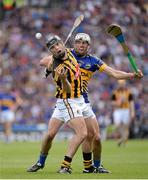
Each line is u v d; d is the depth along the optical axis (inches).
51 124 1154.7
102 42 3796.8
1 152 1988.2
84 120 1135.0
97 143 1173.1
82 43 1161.4
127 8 4104.3
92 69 1174.3
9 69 3595.0
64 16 3988.7
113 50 3750.0
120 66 3668.8
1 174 1130.0
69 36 1193.4
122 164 1457.9
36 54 3700.8
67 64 1128.2
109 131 3171.8
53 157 1744.6
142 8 4133.9
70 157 1131.3
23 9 4030.5
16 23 3961.6
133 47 3870.6
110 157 1759.4
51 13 4008.4
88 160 1181.1
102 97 3422.7
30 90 3464.6
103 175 1114.7
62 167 1138.7
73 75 1128.8
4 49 3740.2
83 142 1177.4
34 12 4013.3
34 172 1175.0
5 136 2886.3
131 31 3988.7
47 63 1150.3
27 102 3398.1
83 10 4023.1
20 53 3708.2
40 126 3221.0
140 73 1166.3
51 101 3400.6
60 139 3154.5
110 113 3294.8
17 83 3521.2
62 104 1138.0
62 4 4089.6
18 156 1785.2
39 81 3511.3
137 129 3159.5
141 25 4040.4
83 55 1173.1
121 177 1074.1
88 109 1163.3
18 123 3265.3
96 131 1170.6
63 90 1132.5
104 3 4097.0
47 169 1274.6
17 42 3782.0
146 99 3449.8
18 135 3176.7
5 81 3528.5
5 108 2829.7
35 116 3348.9
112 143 2696.9
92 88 3449.8
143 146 2415.1
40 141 2994.6
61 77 1114.1
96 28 3912.4
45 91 3457.2
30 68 3609.7
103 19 3998.5
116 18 4025.6
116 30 1157.1
